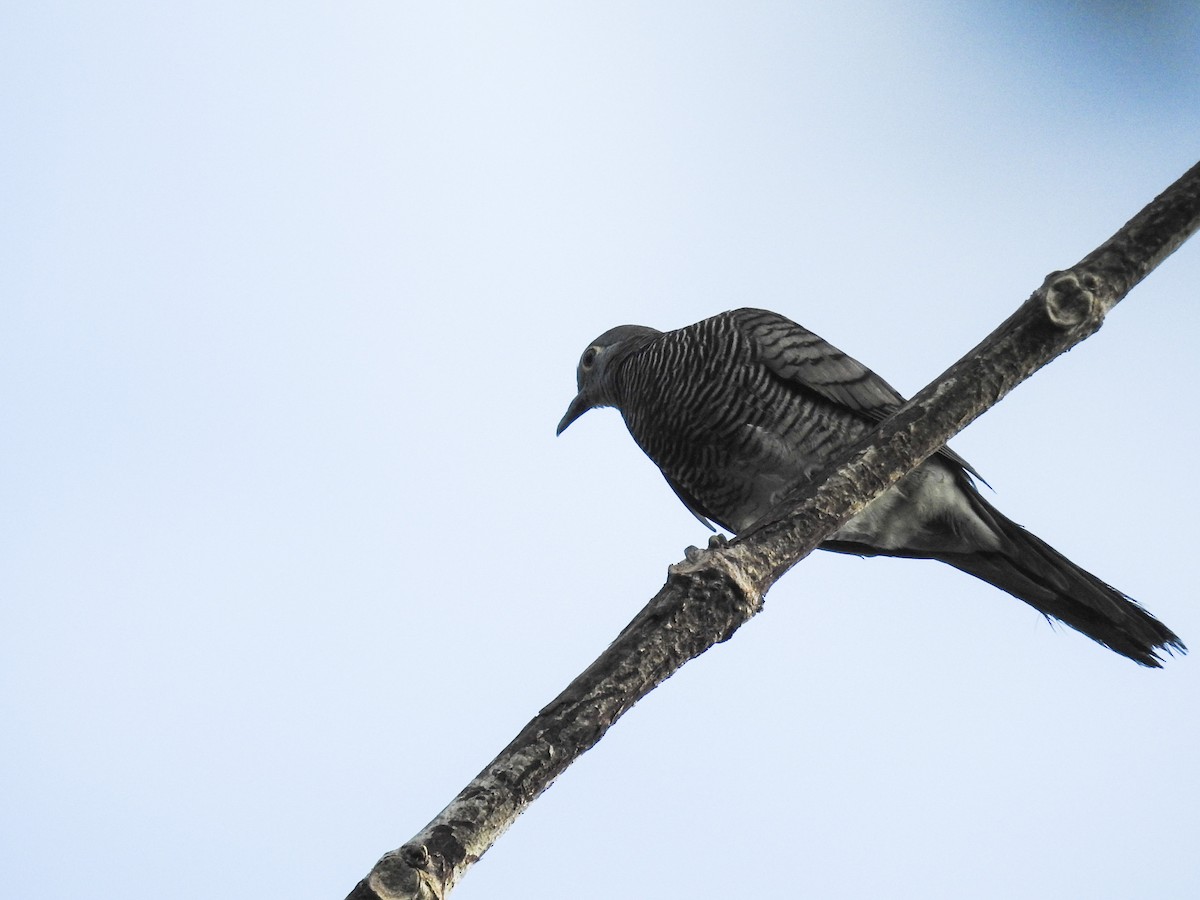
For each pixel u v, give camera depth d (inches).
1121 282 261.7
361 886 193.0
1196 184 259.1
